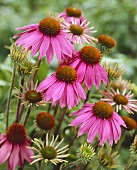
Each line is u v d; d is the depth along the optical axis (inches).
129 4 65.7
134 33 64.1
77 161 26.8
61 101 26.3
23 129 27.0
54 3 73.4
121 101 30.2
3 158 26.4
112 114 27.0
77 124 26.7
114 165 27.2
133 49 62.4
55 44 27.3
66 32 29.8
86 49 27.8
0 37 64.9
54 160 25.6
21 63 27.6
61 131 34.2
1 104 37.4
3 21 66.8
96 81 27.6
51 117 27.1
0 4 82.8
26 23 67.1
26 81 31.5
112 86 33.1
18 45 27.6
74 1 72.6
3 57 62.6
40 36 27.5
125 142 42.3
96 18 64.6
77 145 35.0
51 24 27.5
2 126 32.9
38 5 83.5
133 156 27.7
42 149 25.8
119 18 63.6
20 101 29.6
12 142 26.8
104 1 68.2
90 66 27.7
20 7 81.8
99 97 36.0
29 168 31.2
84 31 30.7
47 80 26.9
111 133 26.5
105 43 31.4
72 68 27.0
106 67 29.9
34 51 27.0
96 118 26.7
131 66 49.8
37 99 27.7
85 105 27.5
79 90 26.8
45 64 36.7
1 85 38.5
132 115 41.5
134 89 36.7
